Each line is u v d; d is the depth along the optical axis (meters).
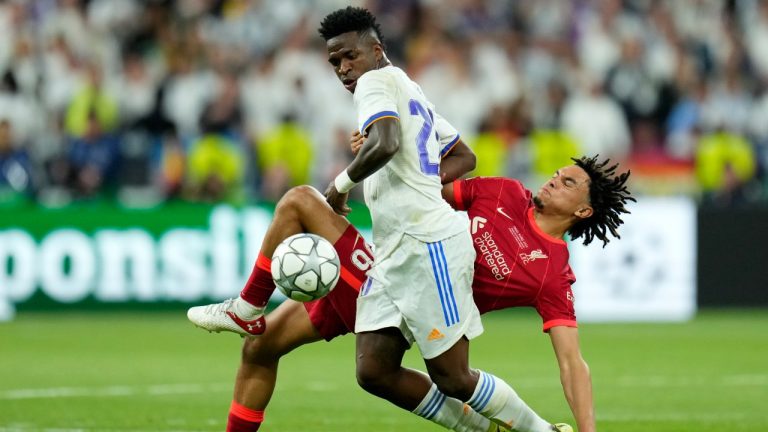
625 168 62.38
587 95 63.94
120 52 63.53
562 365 20.41
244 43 63.53
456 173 21.70
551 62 66.88
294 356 41.22
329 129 60.88
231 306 20.94
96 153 56.25
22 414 27.41
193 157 56.59
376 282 20.38
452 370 20.19
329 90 62.19
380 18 66.69
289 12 64.81
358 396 31.28
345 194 20.34
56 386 32.72
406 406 21.03
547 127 63.44
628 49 65.69
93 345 43.53
